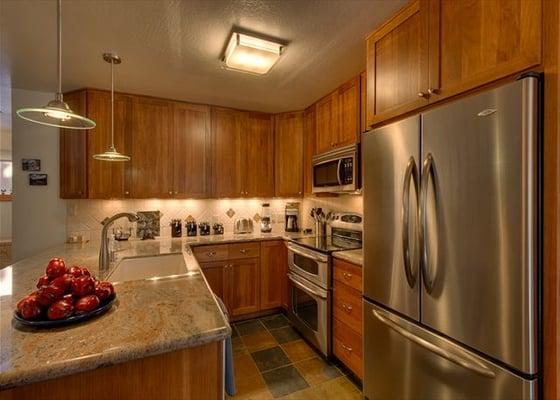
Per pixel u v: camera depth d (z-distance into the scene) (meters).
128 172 2.79
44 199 2.76
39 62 2.16
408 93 1.52
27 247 2.71
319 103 2.96
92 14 1.59
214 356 0.93
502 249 1.06
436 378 1.32
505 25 1.09
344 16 1.62
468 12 1.22
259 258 3.09
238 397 1.88
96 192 2.69
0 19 1.63
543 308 1.00
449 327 1.25
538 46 0.99
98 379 0.81
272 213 3.73
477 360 1.14
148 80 2.49
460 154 1.20
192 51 2.00
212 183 3.14
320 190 2.81
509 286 1.04
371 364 1.72
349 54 2.04
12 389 0.74
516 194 1.02
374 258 1.68
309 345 2.55
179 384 0.89
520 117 1.00
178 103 3.00
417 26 1.46
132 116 2.81
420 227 1.35
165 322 0.95
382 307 1.64
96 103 2.68
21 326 0.91
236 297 2.98
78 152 2.69
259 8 1.55
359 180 2.31
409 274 1.41
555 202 0.97
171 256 2.27
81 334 0.87
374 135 1.68
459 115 1.20
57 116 1.40
